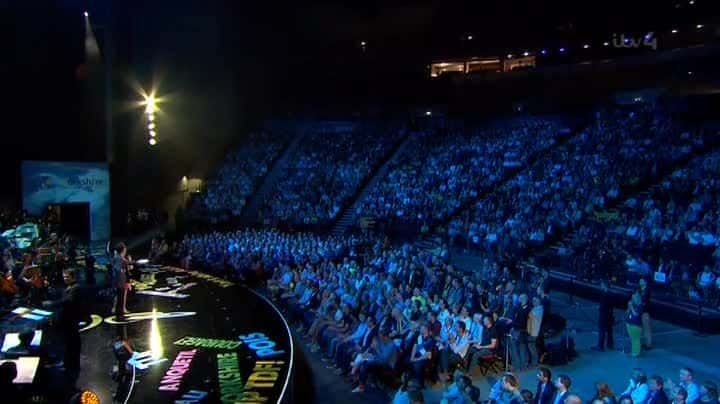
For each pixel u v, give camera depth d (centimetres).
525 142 3488
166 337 1498
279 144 4416
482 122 4116
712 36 3562
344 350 1429
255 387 1143
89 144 3541
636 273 1889
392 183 3600
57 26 3262
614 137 3081
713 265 1788
